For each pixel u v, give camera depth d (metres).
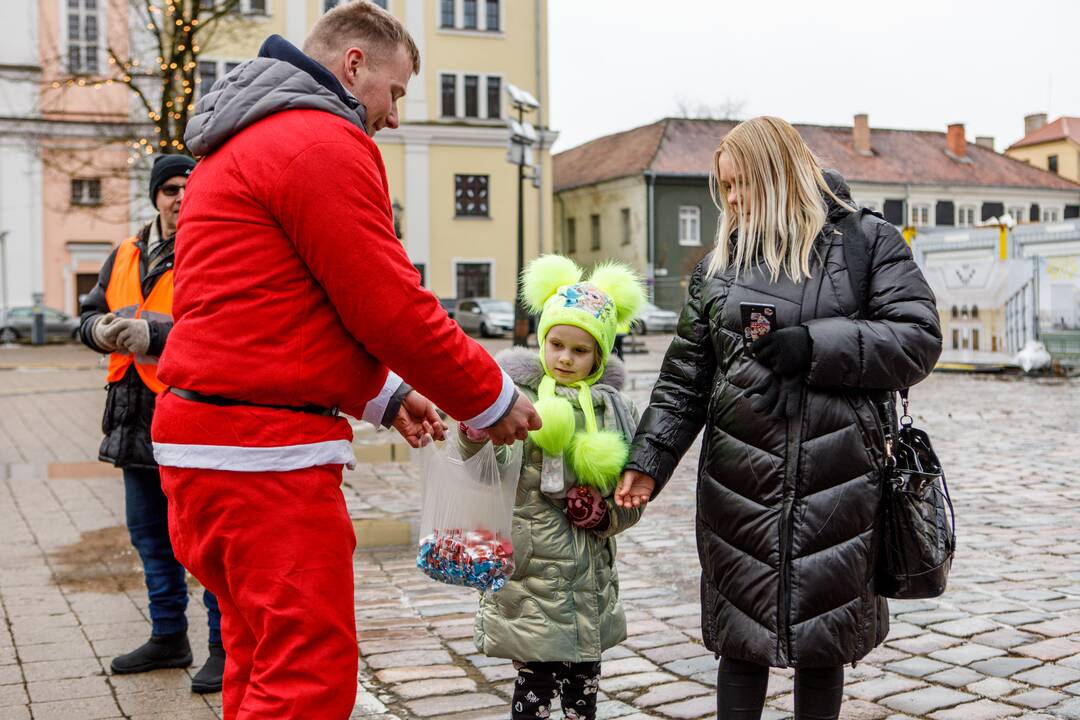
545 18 39.34
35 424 12.71
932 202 52.84
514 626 2.96
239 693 2.20
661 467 2.80
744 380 2.58
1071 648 4.02
